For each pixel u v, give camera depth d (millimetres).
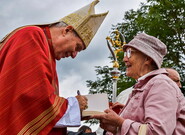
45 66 3260
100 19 4000
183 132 3266
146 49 3566
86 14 3904
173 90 3309
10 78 3131
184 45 20016
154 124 3133
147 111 3232
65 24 3727
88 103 3490
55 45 3629
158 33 19906
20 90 3090
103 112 3389
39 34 3416
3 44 3428
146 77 3480
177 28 19750
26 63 3191
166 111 3186
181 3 20016
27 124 3051
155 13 19906
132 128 3209
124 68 18938
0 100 3061
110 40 5367
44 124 3111
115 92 5156
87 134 4660
